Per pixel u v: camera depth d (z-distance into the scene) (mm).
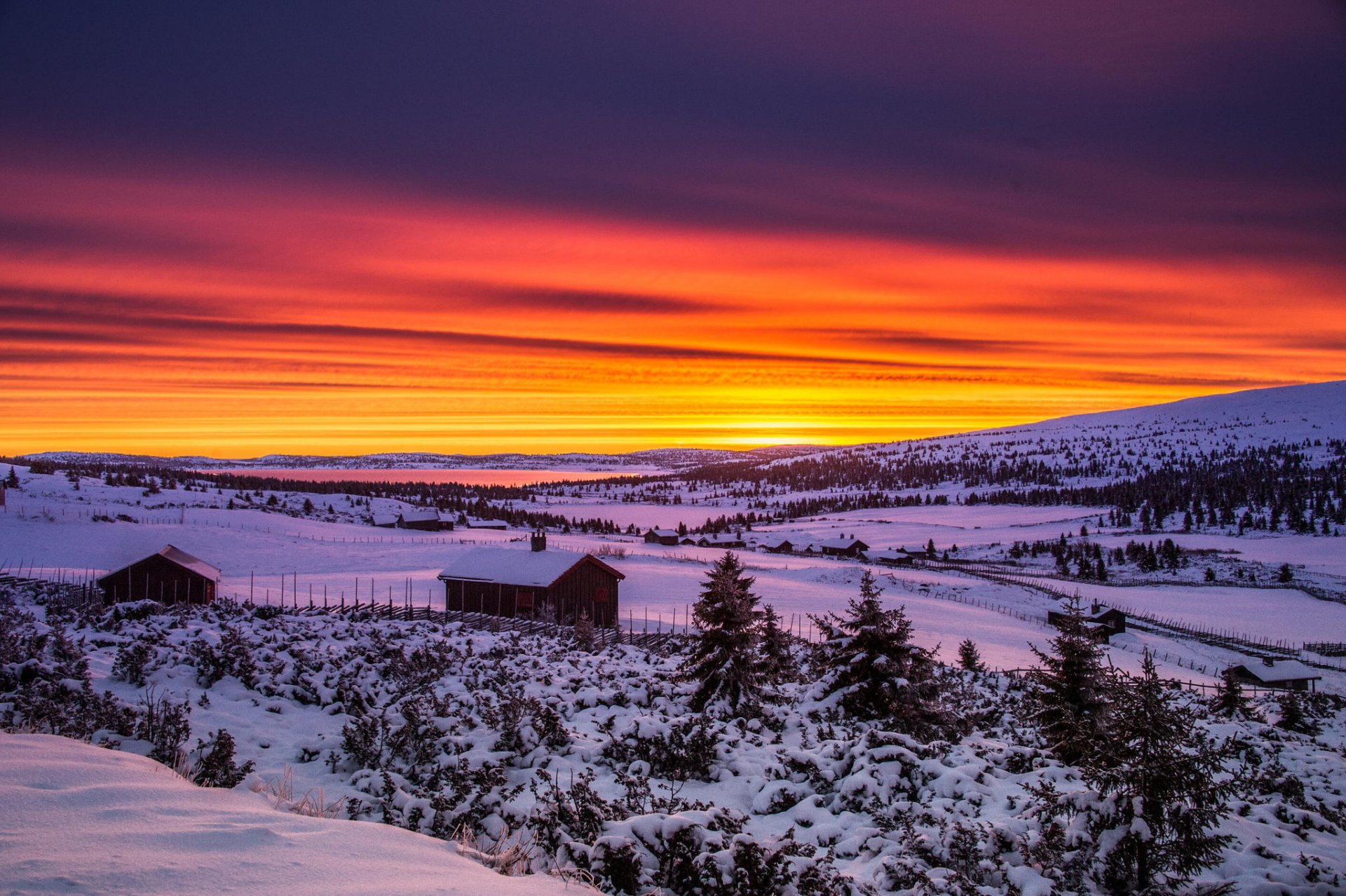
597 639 31828
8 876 3885
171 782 6117
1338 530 163125
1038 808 9172
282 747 11852
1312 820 11227
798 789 10984
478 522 156000
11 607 23016
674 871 6930
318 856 4715
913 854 8500
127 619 23656
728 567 18531
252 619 25453
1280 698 29844
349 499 173625
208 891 3977
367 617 31234
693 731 12703
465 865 5105
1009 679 30594
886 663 16234
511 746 11719
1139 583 109312
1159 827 8500
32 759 6035
